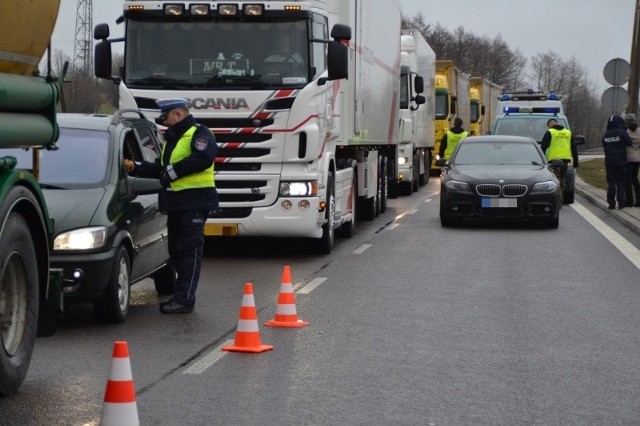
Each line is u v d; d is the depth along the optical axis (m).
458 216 23.83
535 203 23.45
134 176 12.66
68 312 12.57
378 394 8.73
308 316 12.45
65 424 7.71
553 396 8.73
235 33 17.59
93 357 10.06
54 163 12.19
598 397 8.71
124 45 17.73
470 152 25.45
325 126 18.34
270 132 17.55
